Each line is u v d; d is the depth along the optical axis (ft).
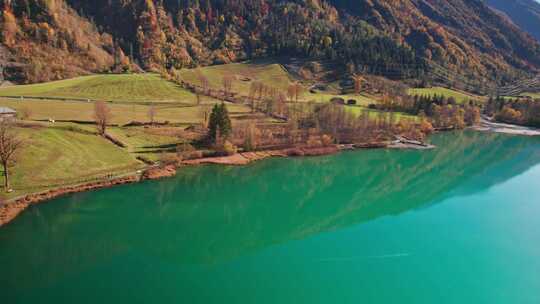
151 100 461.78
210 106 450.30
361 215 223.92
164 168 272.51
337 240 187.93
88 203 215.92
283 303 135.33
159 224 199.82
